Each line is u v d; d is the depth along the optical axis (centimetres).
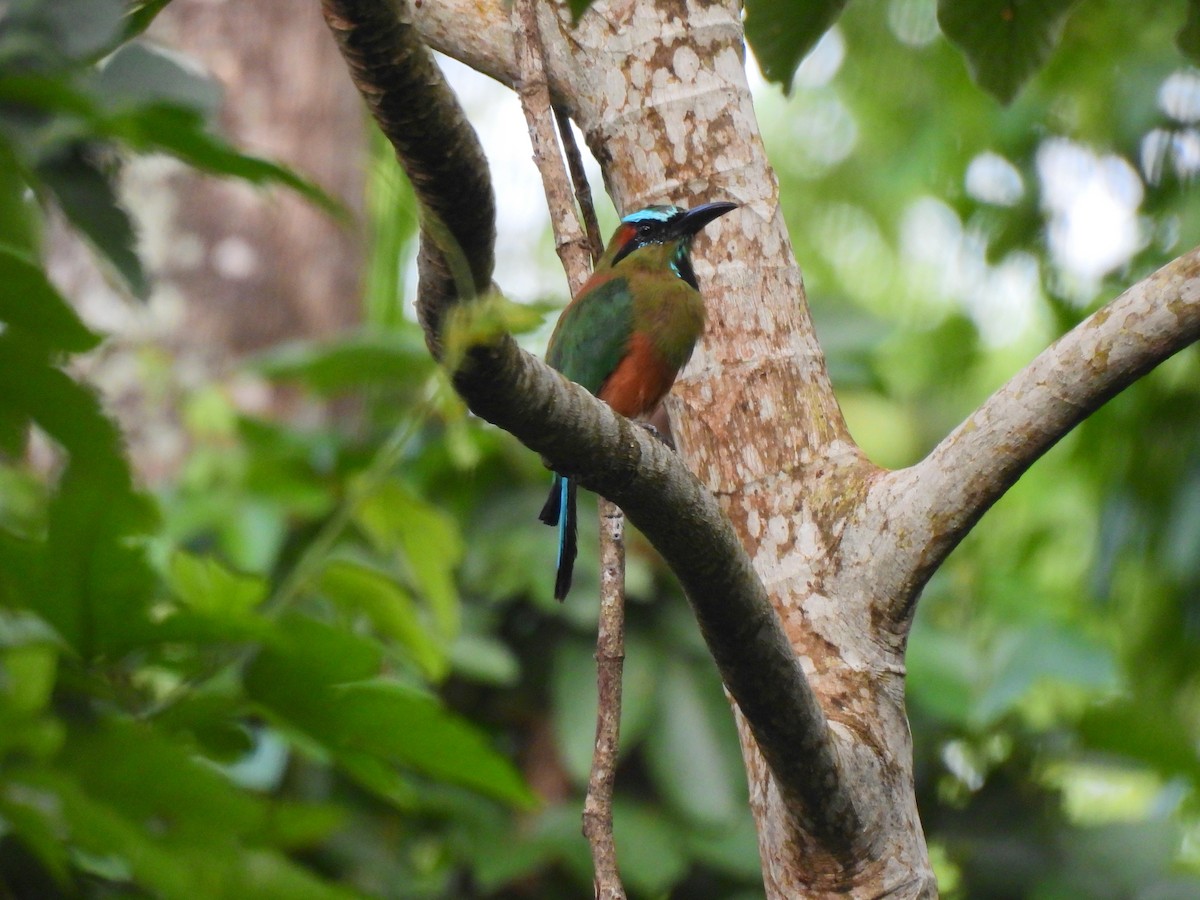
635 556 1217
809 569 627
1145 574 1428
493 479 1273
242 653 452
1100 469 1479
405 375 1262
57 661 391
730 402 660
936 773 1174
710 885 1180
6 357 337
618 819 1138
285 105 1784
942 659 1161
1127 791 1414
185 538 1194
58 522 358
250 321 1697
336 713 411
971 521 598
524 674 1223
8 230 370
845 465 643
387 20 372
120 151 571
